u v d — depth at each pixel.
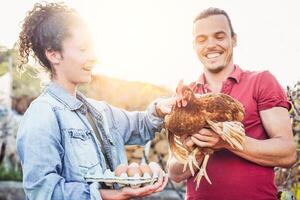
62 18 2.39
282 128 2.63
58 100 2.41
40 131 2.29
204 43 2.73
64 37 2.37
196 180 2.71
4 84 6.57
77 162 2.34
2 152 6.25
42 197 2.24
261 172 2.66
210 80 2.82
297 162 3.51
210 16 2.74
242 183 2.65
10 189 5.64
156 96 5.83
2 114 6.35
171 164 2.83
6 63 6.40
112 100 5.88
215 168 2.70
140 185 2.28
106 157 2.50
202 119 2.38
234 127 2.39
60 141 2.35
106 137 2.53
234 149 2.51
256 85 2.70
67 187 2.25
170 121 2.43
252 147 2.54
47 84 2.47
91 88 5.88
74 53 2.37
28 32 2.47
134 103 5.88
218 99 2.42
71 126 2.38
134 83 5.89
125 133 2.70
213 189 2.71
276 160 2.59
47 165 2.26
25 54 2.53
